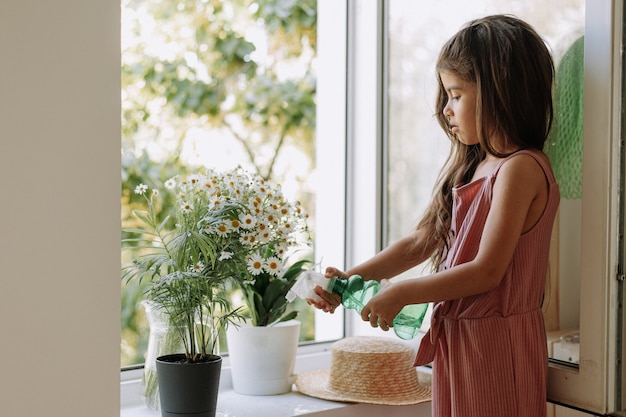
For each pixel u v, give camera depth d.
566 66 1.39
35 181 1.15
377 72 1.83
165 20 2.57
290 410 1.53
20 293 1.14
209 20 2.64
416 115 1.74
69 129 1.17
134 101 2.54
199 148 2.65
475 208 1.32
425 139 1.72
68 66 1.17
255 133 2.75
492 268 1.23
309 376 1.74
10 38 1.12
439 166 1.68
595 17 1.31
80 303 1.19
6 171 1.13
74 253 1.18
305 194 2.86
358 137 1.89
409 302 1.26
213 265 1.44
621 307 1.32
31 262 1.15
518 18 1.47
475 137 1.36
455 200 1.38
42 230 1.15
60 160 1.17
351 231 1.91
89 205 1.19
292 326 1.65
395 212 1.81
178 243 1.43
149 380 1.53
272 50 2.77
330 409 1.54
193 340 1.45
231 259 1.48
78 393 1.19
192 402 1.40
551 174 1.29
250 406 1.55
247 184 1.53
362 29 1.87
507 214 1.24
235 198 1.50
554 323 1.42
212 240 1.45
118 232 1.21
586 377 1.34
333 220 1.95
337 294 1.42
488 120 1.31
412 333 1.37
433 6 1.69
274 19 2.76
